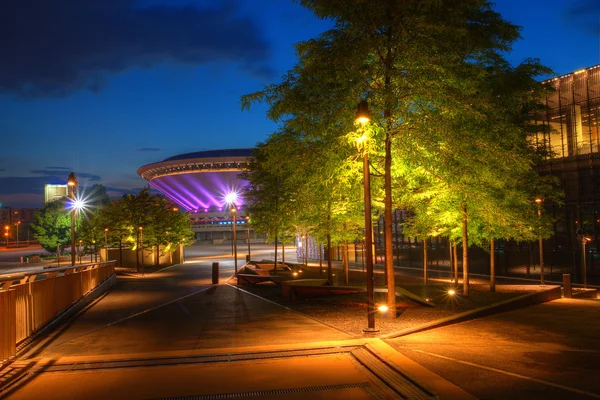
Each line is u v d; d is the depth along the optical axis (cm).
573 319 1300
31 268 5891
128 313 1588
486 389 644
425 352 871
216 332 1172
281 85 1366
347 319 1299
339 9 1232
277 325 1249
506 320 1284
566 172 3078
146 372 778
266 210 2938
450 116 1289
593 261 2889
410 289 1864
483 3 1436
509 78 1631
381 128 1238
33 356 925
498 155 1353
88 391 682
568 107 3141
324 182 1377
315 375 740
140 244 4584
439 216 1825
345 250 2406
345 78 1230
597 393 620
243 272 3253
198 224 16462
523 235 1888
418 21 1149
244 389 677
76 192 4069
